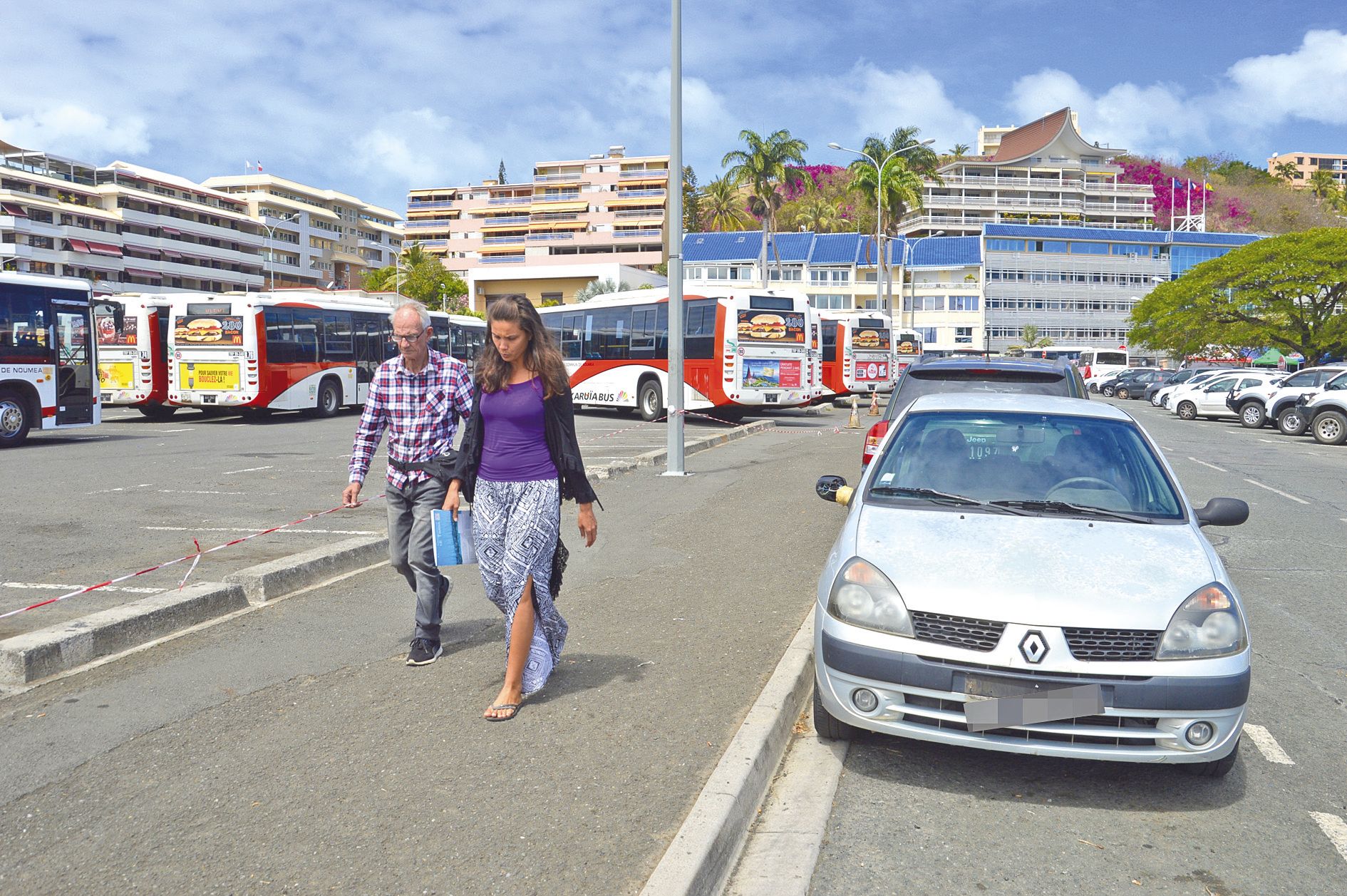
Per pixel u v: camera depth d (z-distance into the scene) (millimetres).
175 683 4684
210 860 3064
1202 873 3277
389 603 6234
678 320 13359
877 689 3826
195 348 22641
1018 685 3648
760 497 11312
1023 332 94000
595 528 4398
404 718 4262
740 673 4934
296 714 4301
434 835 3223
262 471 13273
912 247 93500
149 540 8367
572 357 26328
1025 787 3941
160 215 88812
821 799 3766
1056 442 5109
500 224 109688
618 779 3662
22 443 17266
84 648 4980
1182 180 144125
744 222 97438
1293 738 4504
